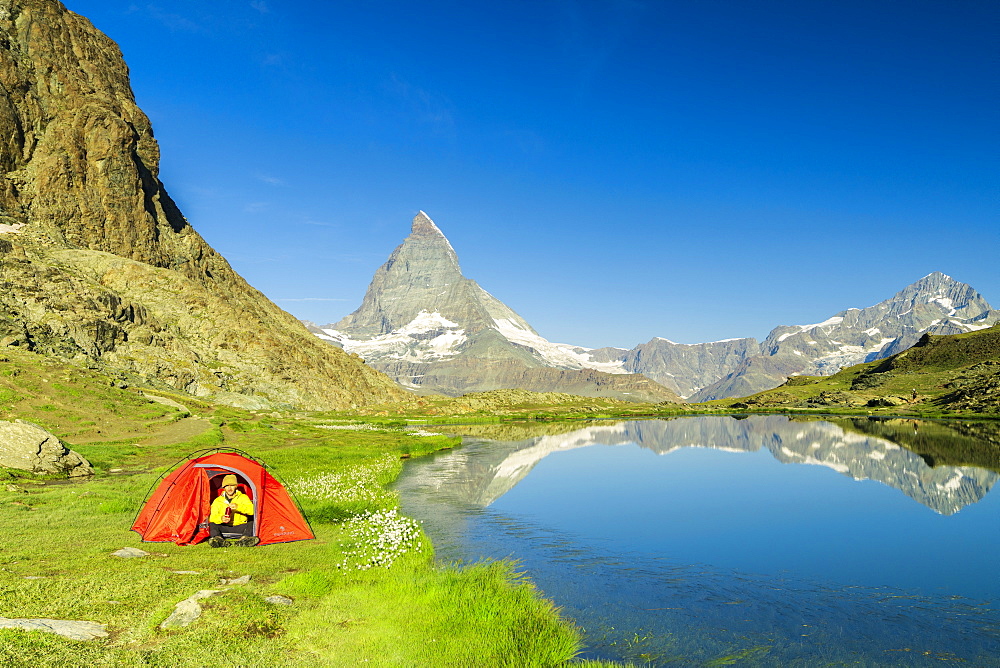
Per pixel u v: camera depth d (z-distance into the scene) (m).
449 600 14.70
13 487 27.31
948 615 17.00
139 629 10.56
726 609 17.28
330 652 10.88
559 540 25.55
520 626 13.57
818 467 54.75
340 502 28.20
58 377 71.50
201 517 20.05
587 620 16.08
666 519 30.95
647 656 13.78
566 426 131.00
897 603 18.00
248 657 10.03
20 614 10.70
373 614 13.38
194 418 73.38
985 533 28.22
